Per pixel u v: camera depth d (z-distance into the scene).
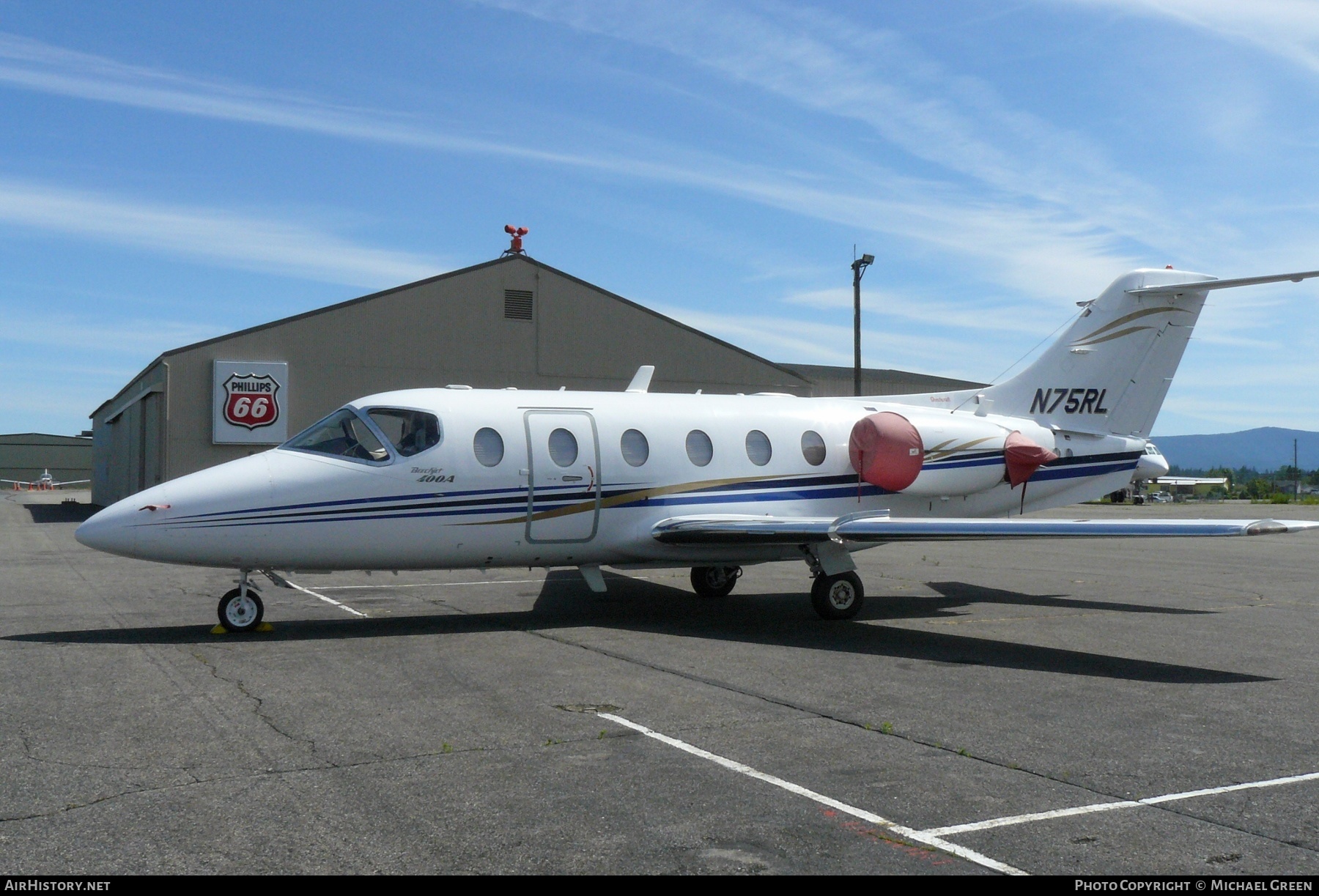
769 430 14.19
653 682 8.90
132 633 11.23
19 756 6.45
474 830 5.24
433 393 12.54
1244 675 9.60
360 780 6.03
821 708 8.00
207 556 11.05
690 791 5.89
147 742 6.78
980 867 4.86
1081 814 5.62
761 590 15.98
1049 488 15.84
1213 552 25.77
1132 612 13.94
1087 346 16.28
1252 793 6.02
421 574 17.44
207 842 5.04
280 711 7.68
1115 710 8.10
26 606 13.34
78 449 107.44
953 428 14.88
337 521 11.48
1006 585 17.19
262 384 28.84
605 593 15.28
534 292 31.52
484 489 12.16
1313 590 16.72
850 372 52.22
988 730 7.39
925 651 10.70
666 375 33.00
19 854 4.86
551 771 6.23
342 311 29.62
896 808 5.66
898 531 11.62
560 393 13.30
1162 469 16.66
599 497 12.77
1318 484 147.12
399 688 8.52
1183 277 16.55
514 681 8.87
